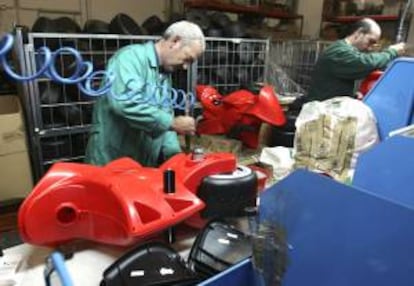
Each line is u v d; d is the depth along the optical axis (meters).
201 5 2.83
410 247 0.41
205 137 1.65
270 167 1.21
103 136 1.33
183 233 0.87
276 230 0.57
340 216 0.48
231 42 2.16
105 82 0.85
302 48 2.85
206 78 2.10
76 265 0.76
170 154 1.41
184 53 1.32
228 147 1.58
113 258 0.78
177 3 3.33
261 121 1.54
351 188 0.47
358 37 2.06
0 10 2.58
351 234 0.46
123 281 0.64
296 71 2.84
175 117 1.25
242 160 1.43
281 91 2.65
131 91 1.11
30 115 1.73
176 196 0.75
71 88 1.78
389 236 0.43
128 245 0.76
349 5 3.31
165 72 1.39
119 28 1.92
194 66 1.88
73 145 1.90
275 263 0.57
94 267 0.75
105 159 1.34
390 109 1.08
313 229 0.51
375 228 0.44
